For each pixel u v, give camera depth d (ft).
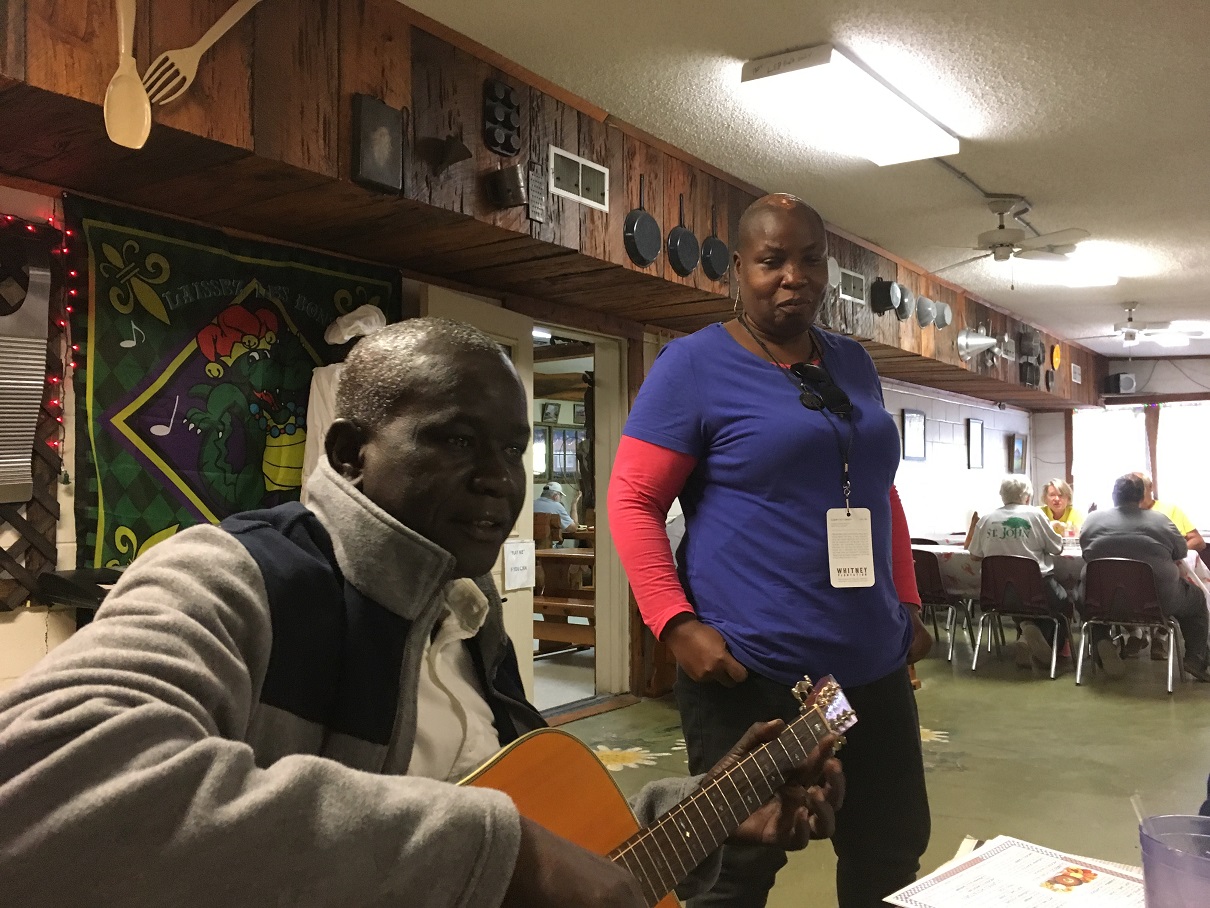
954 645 19.16
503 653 3.34
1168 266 17.65
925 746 12.17
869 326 16.11
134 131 5.99
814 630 4.41
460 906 1.61
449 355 2.46
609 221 10.51
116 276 7.93
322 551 2.40
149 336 8.15
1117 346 28.19
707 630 4.45
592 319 13.73
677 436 4.67
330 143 7.43
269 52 6.97
